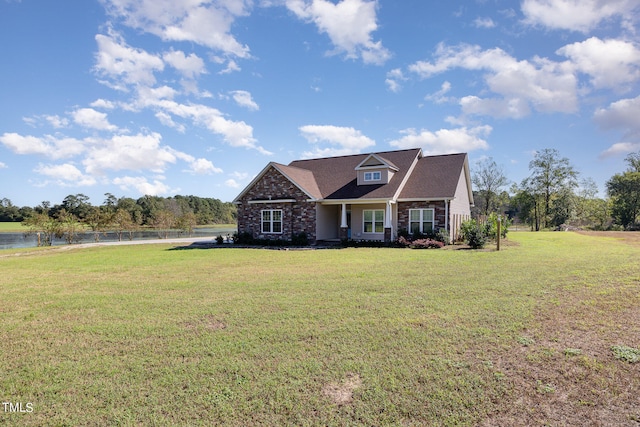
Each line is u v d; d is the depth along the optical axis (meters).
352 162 26.17
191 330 6.07
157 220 37.75
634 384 3.99
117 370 4.61
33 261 16.53
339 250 18.97
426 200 20.91
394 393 3.94
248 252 18.86
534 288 8.56
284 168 23.70
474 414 3.53
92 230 32.88
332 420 3.48
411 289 8.79
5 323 6.60
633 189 50.88
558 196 48.91
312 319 6.52
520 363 4.57
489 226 21.95
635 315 6.29
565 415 3.48
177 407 3.75
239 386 4.14
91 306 7.73
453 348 5.07
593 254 15.23
